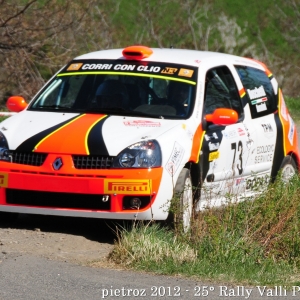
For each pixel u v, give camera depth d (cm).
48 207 2300
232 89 2812
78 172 2259
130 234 2164
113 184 2244
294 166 3139
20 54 5806
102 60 2739
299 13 8488
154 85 2605
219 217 2292
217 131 2605
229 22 8112
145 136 2330
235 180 2709
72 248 2217
